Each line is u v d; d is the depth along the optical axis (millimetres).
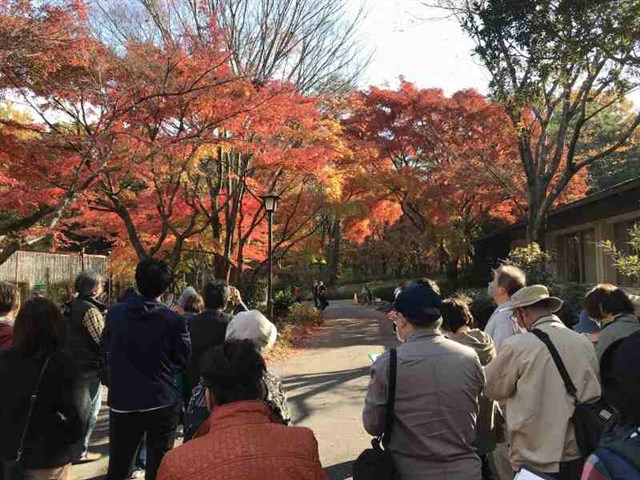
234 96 11461
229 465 1790
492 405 3447
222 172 15477
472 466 2736
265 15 14555
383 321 20672
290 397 7855
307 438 1954
